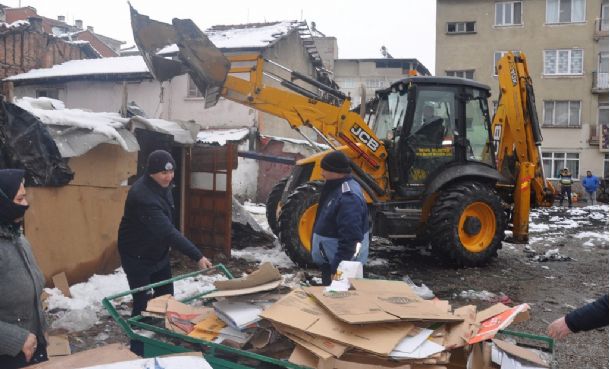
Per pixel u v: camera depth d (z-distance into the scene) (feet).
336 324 8.04
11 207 8.22
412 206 25.39
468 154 26.25
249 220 30.42
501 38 93.56
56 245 19.85
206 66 22.24
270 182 62.44
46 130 18.44
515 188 28.14
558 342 15.88
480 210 25.76
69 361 7.05
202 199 26.40
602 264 27.89
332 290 9.19
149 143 25.82
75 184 20.54
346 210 12.87
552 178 93.04
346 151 24.91
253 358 8.18
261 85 23.61
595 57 90.48
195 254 11.78
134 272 12.40
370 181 24.38
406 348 7.55
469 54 94.84
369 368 7.48
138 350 10.29
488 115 27.22
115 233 22.36
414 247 30.37
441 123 25.50
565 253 31.37
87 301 18.29
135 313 12.36
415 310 8.38
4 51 64.95
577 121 91.97
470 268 25.52
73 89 64.08
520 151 28.22
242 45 60.18
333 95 25.12
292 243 23.50
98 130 20.10
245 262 25.13
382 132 26.61
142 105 62.49
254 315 8.88
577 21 90.79
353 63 125.08
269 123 64.54
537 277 24.36
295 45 69.51
